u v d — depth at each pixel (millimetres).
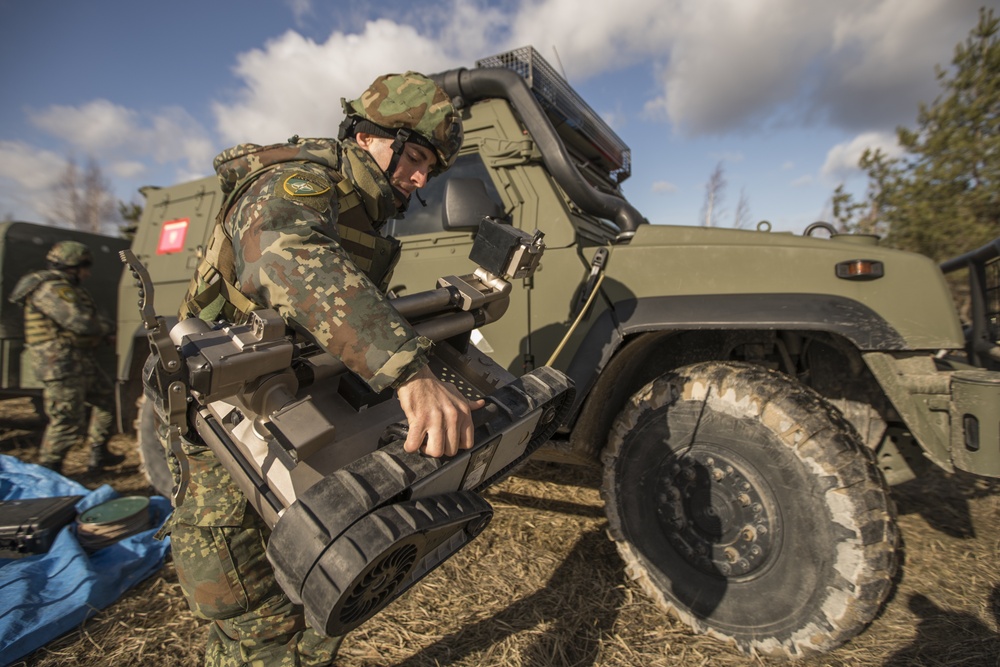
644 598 2012
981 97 5797
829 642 1557
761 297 1795
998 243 2119
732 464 1689
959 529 2568
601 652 1748
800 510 1587
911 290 1646
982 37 5887
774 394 1640
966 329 2568
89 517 2299
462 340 1314
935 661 1691
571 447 1925
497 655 1729
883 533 1511
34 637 1753
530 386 1165
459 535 1094
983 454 1403
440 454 859
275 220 891
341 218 1140
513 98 2297
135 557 2230
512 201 2270
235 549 1188
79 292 3521
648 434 1848
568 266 2098
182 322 886
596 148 3365
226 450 965
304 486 881
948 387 1540
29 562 2078
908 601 2006
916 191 6113
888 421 2055
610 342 1914
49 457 3443
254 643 1271
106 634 1850
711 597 1744
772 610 1645
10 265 4109
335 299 838
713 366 1777
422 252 2400
